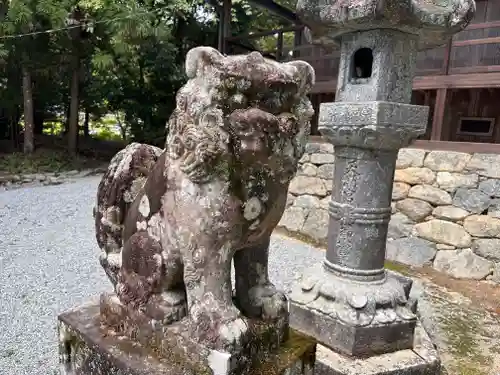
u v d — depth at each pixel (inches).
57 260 126.3
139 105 327.0
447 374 77.4
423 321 98.0
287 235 166.1
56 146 332.8
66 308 95.1
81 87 327.0
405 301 76.0
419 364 69.6
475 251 124.0
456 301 110.4
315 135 183.3
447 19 66.1
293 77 36.7
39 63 272.7
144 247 41.5
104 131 442.0
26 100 280.5
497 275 119.9
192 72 36.3
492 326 97.7
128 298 43.2
